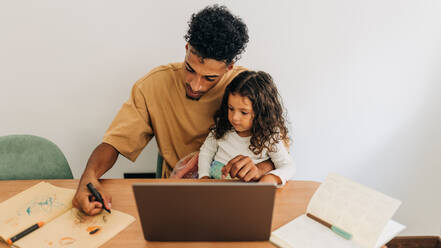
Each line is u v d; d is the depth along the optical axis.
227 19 0.86
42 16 1.17
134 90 1.10
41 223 0.70
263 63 1.30
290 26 1.23
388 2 1.21
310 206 0.76
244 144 1.07
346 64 1.33
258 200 0.60
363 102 1.43
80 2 1.15
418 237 1.57
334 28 1.25
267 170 1.00
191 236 0.66
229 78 1.13
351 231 0.69
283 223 0.73
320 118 1.46
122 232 0.69
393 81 1.39
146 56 1.27
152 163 1.55
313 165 1.61
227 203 0.61
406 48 1.31
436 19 1.25
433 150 1.57
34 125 1.41
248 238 0.67
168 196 0.59
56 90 1.33
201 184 0.58
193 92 1.03
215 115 1.12
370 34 1.27
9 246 0.64
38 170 1.00
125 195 0.82
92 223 0.71
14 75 1.28
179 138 1.19
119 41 1.23
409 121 1.50
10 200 0.78
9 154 0.97
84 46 1.23
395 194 1.71
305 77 1.35
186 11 1.18
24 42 1.21
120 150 1.05
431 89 1.41
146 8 1.17
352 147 1.56
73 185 0.86
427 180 1.65
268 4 1.18
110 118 1.41
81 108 1.38
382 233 0.68
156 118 1.12
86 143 1.48
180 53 1.27
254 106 0.97
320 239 0.68
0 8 1.14
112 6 1.16
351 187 0.73
